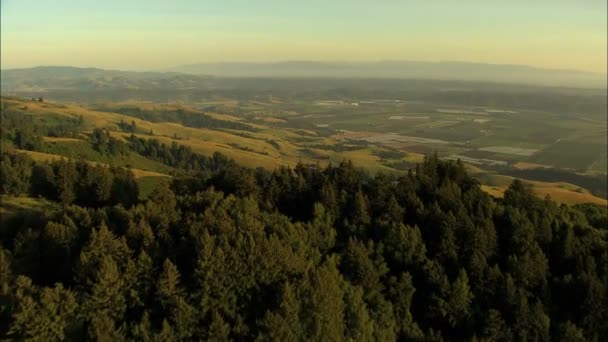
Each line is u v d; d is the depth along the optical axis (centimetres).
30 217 5966
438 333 4450
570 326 4556
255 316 4062
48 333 3497
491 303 4888
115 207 5578
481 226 5491
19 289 3619
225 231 4622
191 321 3850
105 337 3447
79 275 4034
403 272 4950
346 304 4172
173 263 4406
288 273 4353
